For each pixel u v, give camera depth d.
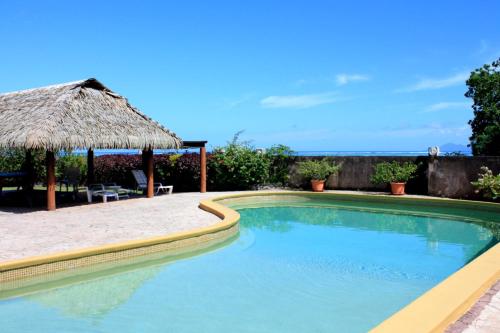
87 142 11.25
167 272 7.18
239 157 17.19
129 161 17.75
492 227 11.48
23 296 6.01
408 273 7.32
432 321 3.78
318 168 16.98
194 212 11.16
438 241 9.85
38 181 17.38
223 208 11.11
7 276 5.99
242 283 6.65
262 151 18.09
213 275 7.04
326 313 5.50
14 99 13.58
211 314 5.43
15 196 13.25
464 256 8.51
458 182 14.77
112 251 7.07
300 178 17.97
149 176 14.27
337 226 11.59
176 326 5.06
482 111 23.64
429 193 15.30
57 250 6.97
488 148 22.80
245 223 11.95
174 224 9.45
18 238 7.79
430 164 15.27
